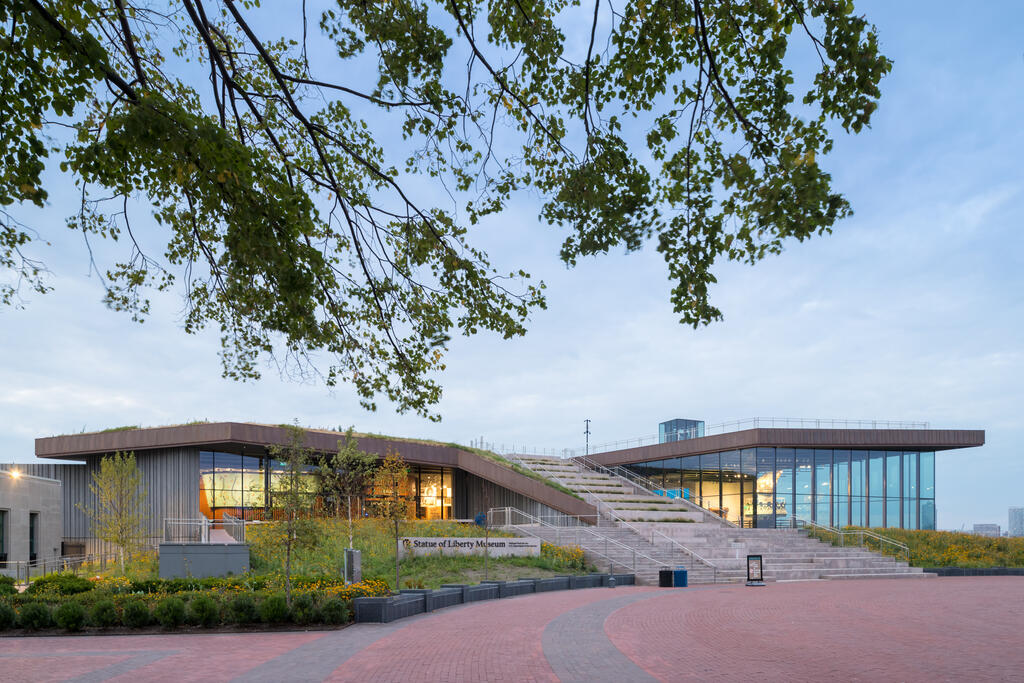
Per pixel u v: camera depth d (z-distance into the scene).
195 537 30.62
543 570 26.73
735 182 7.43
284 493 16.47
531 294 10.29
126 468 29.28
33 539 36.16
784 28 7.44
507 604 19.23
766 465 42.03
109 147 7.27
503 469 41.84
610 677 9.54
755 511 41.56
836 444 41.47
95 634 14.60
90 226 9.16
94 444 38.50
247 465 39.94
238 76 9.29
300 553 25.58
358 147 9.68
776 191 7.14
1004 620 15.81
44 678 9.77
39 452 39.50
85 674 10.04
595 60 8.20
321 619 15.25
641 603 19.41
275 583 18.64
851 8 6.88
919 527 42.88
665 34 7.64
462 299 10.17
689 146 7.75
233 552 23.86
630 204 8.09
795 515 41.53
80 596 16.52
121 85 7.05
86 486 40.47
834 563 32.31
